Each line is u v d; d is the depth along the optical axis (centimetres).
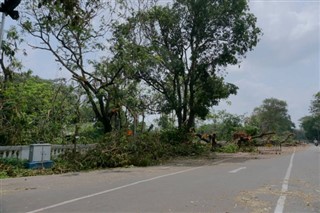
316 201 808
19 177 1268
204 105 3016
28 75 2180
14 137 1609
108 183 1092
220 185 1047
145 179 1195
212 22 2838
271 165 1780
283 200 813
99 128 2420
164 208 719
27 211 689
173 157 2428
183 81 3045
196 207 730
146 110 2897
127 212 682
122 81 2316
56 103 2025
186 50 3008
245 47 2906
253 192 920
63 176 1299
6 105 1675
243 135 3800
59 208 716
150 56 2350
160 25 2848
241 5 2738
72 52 2130
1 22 1291
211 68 2962
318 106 7356
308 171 1462
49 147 1548
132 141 1903
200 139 3472
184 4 2812
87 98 2261
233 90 3008
